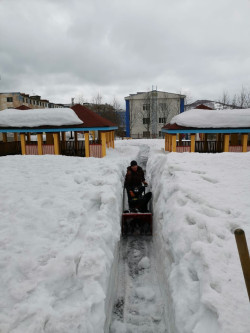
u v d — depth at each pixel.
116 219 4.74
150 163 10.94
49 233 3.64
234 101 43.88
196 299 2.59
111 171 6.61
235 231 1.91
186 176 5.70
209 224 3.59
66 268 2.89
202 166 6.64
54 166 7.27
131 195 6.48
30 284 2.63
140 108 51.66
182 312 2.56
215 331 2.11
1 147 16.45
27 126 15.02
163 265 4.05
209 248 3.04
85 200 4.79
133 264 4.81
